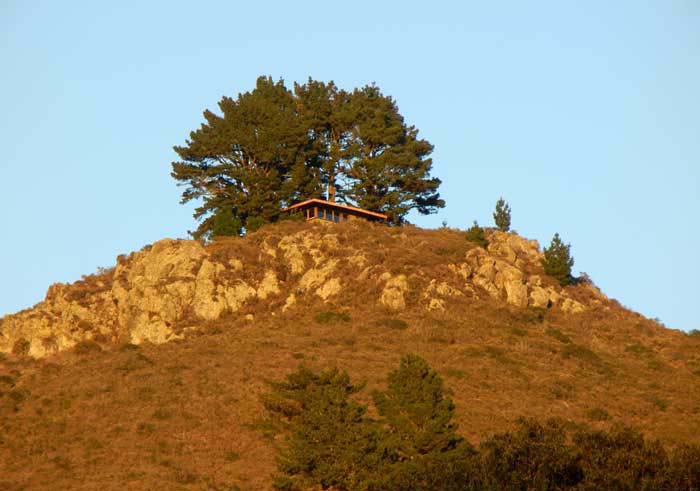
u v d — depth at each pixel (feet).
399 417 346.33
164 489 336.90
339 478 331.98
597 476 299.99
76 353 483.10
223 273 531.50
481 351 464.24
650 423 402.11
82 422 392.47
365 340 473.67
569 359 469.57
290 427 373.40
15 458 363.35
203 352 464.65
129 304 509.76
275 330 493.77
